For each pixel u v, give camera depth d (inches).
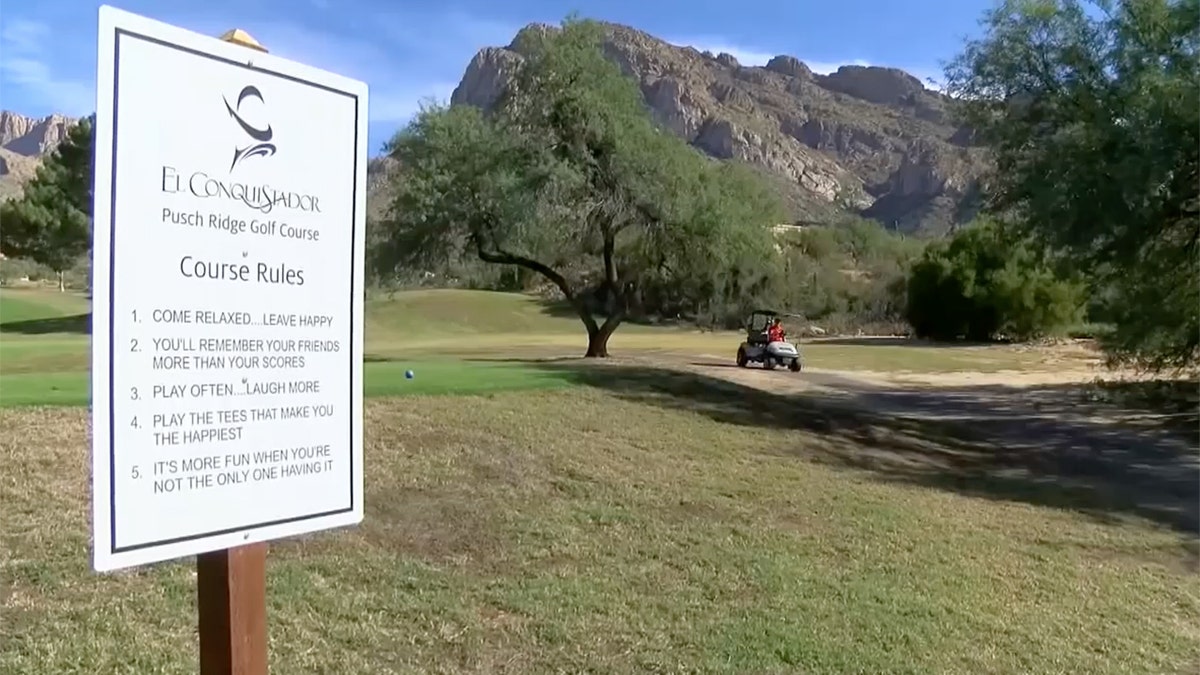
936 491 482.0
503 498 371.6
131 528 113.3
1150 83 707.4
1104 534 428.5
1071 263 816.3
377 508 339.6
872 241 3287.4
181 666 207.8
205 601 126.7
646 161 1076.5
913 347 2011.6
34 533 275.7
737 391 744.3
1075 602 326.3
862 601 297.6
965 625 288.0
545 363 863.1
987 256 2349.9
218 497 121.7
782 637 260.4
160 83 115.9
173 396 117.2
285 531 129.0
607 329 1165.1
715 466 470.0
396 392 534.6
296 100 130.1
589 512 366.6
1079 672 264.1
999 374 1390.3
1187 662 282.4
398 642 235.3
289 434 129.5
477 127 1090.7
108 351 111.5
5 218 2637.8
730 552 334.3
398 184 1102.4
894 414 818.8
